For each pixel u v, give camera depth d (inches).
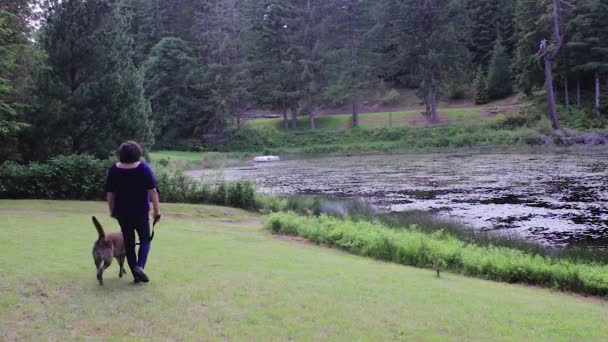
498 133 1920.5
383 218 598.9
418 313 214.4
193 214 657.0
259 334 180.7
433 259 389.1
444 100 2731.3
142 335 177.6
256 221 648.4
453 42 2241.6
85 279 252.2
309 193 894.4
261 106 2753.4
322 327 190.1
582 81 2143.2
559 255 409.4
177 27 2578.7
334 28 2484.0
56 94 786.8
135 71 889.5
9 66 746.2
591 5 1904.5
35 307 205.0
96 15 844.0
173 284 247.6
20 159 801.6
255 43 2527.1
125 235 236.2
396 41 2369.6
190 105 2370.8
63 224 479.5
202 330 183.6
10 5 800.3
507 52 2760.8
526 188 826.2
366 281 281.3
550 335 193.3
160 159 1656.0
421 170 1221.7
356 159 1770.4
